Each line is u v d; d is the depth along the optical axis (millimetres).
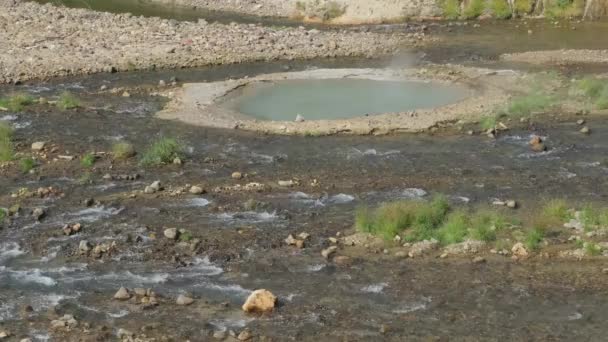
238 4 48438
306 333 14539
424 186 21312
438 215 19156
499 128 25891
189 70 34312
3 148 23734
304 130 25984
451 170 22453
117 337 14406
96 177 22031
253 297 15281
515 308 15391
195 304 15586
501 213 19422
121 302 15641
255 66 35000
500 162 23062
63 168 22703
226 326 14789
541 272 16703
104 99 29969
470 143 24719
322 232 18547
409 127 26031
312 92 30734
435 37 40438
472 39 40000
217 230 18688
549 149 24047
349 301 15664
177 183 21562
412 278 16547
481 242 17875
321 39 38969
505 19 44375
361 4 45406
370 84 31812
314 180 21797
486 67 34000
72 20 40656
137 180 21859
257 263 17188
